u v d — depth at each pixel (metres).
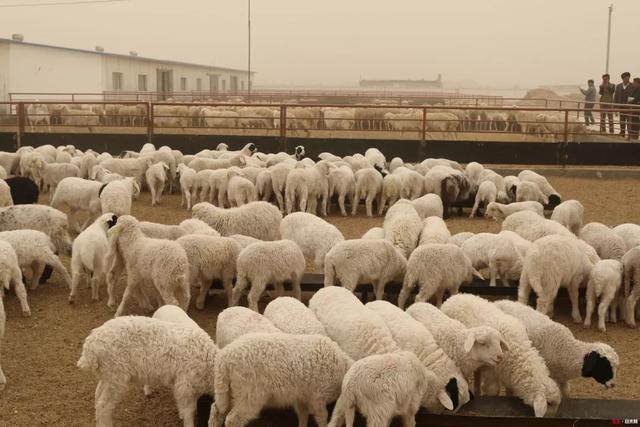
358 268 8.41
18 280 8.43
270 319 6.75
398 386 5.29
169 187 17.00
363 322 6.36
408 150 20.70
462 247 9.48
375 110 31.67
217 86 76.06
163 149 16.91
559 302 9.57
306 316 6.61
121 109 29.09
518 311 7.12
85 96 41.53
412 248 9.75
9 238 8.88
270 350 5.46
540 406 5.74
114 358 5.60
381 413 5.25
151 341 5.70
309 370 5.51
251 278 8.27
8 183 12.24
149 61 52.34
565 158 20.55
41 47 36.91
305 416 5.77
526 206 12.71
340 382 5.64
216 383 5.48
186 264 8.02
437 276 8.35
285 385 5.48
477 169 16.77
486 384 6.59
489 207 12.86
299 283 8.62
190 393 5.71
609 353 6.31
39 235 9.15
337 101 64.00
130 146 21.17
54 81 38.34
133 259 8.27
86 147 21.14
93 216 12.35
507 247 9.09
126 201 11.84
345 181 14.66
